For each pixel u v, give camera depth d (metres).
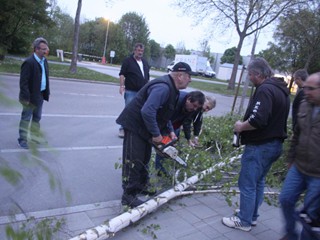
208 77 55.16
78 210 3.61
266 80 3.29
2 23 19.09
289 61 31.39
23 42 21.88
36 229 1.14
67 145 5.84
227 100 20.28
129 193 3.76
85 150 5.76
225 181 4.95
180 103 4.21
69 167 4.82
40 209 3.39
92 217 3.50
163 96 3.42
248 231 3.62
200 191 4.43
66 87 14.15
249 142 3.37
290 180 3.12
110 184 4.47
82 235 2.82
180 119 4.38
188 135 4.83
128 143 3.64
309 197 2.96
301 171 3.03
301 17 24.20
